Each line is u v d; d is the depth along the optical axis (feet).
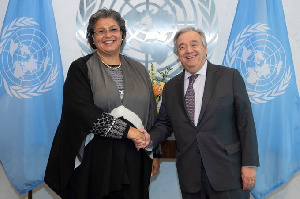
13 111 8.41
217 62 9.14
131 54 9.14
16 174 8.44
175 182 9.37
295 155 8.40
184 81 6.52
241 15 8.48
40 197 9.30
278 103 8.34
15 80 8.41
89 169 5.72
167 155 8.13
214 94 5.92
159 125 6.74
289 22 9.05
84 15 9.11
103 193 5.55
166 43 9.12
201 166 5.95
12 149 8.41
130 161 5.90
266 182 8.32
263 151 8.31
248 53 8.43
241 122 5.88
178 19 9.16
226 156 5.82
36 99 8.50
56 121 8.50
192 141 5.96
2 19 9.09
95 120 5.50
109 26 6.09
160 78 9.11
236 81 5.96
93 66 6.03
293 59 9.07
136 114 6.00
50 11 8.59
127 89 6.00
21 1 8.48
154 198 9.39
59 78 8.55
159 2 9.17
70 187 5.82
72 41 9.12
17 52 8.41
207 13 9.14
